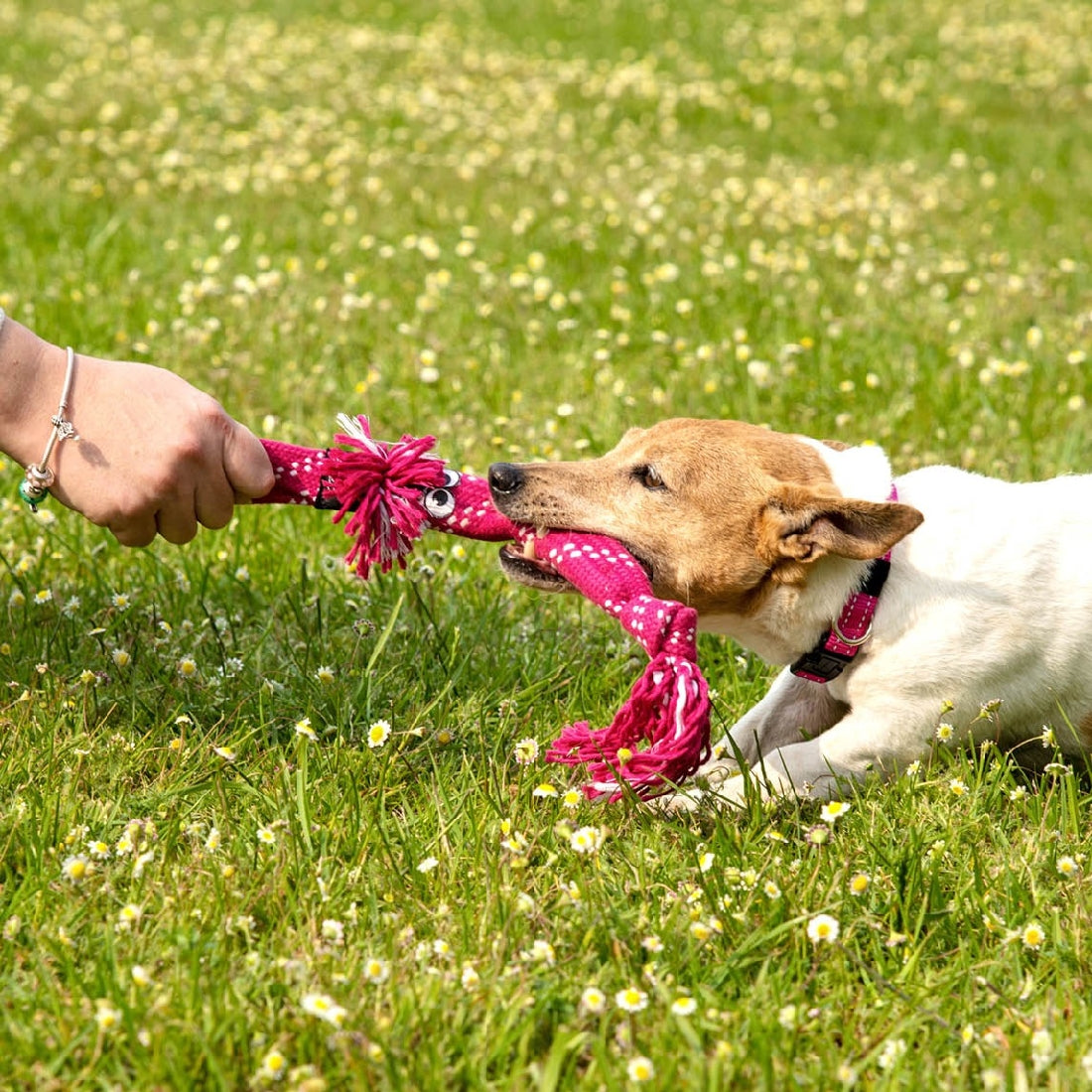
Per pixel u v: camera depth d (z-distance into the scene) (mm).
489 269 9430
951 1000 3316
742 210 11258
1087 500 4664
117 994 3076
